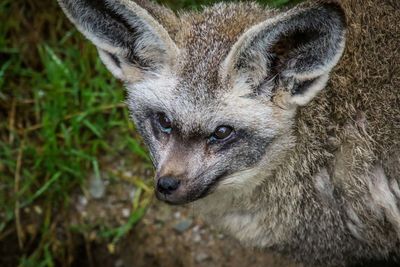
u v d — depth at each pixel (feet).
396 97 18.65
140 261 25.71
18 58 27.71
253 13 19.13
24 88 27.61
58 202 26.37
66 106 26.45
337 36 16.65
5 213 26.40
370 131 18.66
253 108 17.88
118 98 26.07
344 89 18.61
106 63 19.10
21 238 26.30
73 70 26.84
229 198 19.69
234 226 20.34
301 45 17.46
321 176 18.89
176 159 17.81
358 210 19.02
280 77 17.88
